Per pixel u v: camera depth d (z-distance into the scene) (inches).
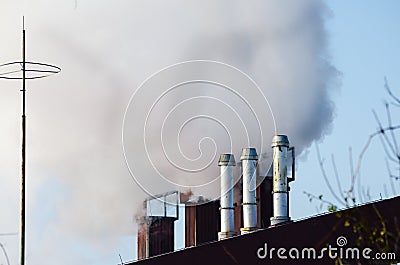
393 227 2298.2
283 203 3476.9
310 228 2450.8
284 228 2460.6
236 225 3836.1
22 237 1861.5
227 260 2456.9
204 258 2454.5
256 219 3634.4
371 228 824.9
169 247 4116.6
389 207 2304.4
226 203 3663.9
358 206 829.8
